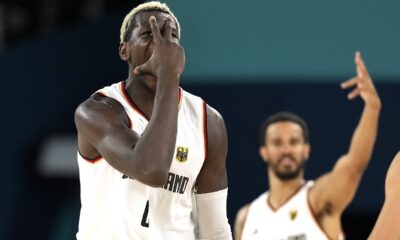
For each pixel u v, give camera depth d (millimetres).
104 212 6422
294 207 11516
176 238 6535
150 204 6395
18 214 14242
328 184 11320
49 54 14398
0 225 14203
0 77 14477
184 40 14242
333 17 13984
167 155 5797
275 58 14008
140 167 5766
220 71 14086
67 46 14359
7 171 14297
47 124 14312
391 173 5715
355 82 11352
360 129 11312
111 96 6504
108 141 6078
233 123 13812
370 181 13219
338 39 13930
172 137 5852
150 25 6203
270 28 14086
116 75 14133
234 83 13977
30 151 14305
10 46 17344
